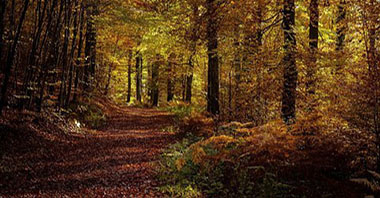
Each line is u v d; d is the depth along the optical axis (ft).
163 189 23.52
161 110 87.40
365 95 22.72
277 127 25.98
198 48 54.34
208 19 44.06
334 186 20.30
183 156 29.58
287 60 32.32
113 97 116.88
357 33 26.09
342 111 24.36
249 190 21.12
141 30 71.46
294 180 21.94
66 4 42.80
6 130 31.32
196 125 44.24
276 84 34.99
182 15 53.26
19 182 23.07
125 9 59.98
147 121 63.26
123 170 28.66
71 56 48.91
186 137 42.93
